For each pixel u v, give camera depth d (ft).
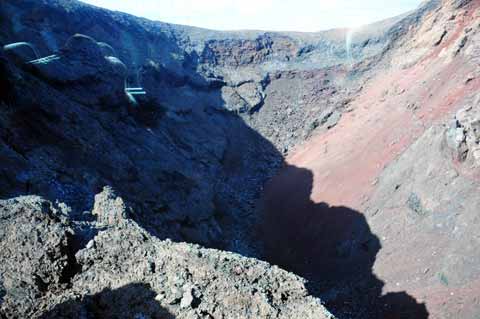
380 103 116.37
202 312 26.53
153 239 33.40
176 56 159.94
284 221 95.55
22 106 58.80
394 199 72.79
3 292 26.68
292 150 140.05
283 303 28.55
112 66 96.78
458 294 51.98
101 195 39.75
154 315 26.25
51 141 59.36
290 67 182.91
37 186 47.26
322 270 72.90
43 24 100.94
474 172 62.75
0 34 85.61
